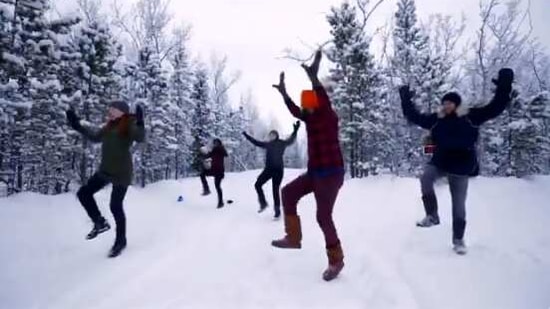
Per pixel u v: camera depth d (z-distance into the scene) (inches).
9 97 477.7
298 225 188.1
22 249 231.8
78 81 616.7
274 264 202.2
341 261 178.1
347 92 807.1
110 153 221.9
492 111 188.9
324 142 176.7
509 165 913.5
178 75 1168.8
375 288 162.9
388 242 225.1
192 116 1282.0
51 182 690.8
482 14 922.1
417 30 1128.2
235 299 158.7
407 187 443.8
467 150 194.1
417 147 948.6
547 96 882.8
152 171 921.5
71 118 224.7
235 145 1569.9
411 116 208.2
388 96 967.0
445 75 938.1
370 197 424.2
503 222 259.4
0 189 711.7
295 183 187.2
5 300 165.2
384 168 970.1
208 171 447.8
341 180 178.5
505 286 154.5
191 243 254.2
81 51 625.3
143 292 168.9
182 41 1213.1
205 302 156.3
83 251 233.3
